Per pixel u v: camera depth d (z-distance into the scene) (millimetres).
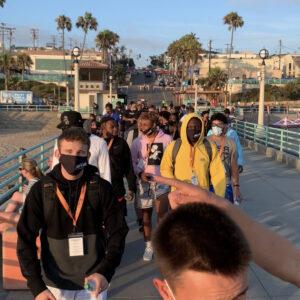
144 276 5707
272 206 9398
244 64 108375
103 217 3182
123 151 6285
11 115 56844
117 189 6281
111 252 3094
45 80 88125
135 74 153250
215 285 1116
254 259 1566
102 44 93062
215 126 6250
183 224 1149
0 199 7293
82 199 3105
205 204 1234
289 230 7730
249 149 21156
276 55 114562
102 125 6355
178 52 87375
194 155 5051
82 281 3123
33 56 98062
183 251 1114
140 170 6434
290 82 89250
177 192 1604
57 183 3092
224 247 1114
